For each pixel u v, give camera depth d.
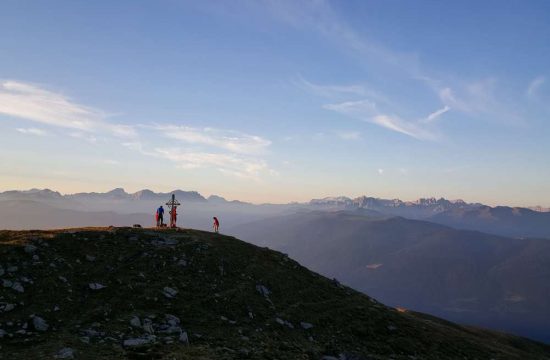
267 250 55.34
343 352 35.16
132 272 37.53
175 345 27.09
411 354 40.53
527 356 71.56
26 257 34.81
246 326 34.75
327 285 52.09
